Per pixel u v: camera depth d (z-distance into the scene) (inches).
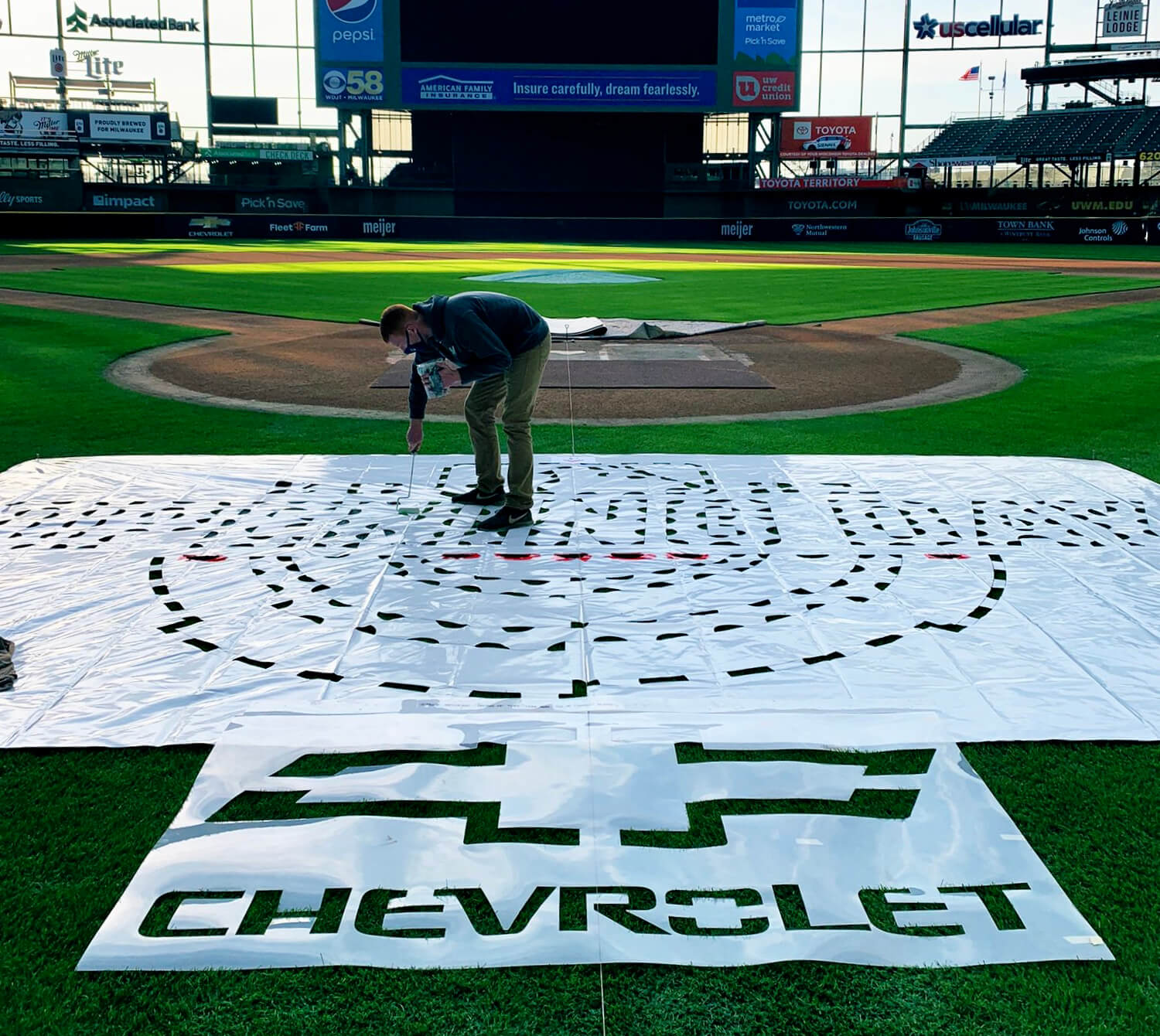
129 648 148.1
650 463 262.4
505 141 1863.9
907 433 307.9
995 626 157.6
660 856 100.2
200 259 1151.6
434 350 202.4
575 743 119.7
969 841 103.2
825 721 126.0
